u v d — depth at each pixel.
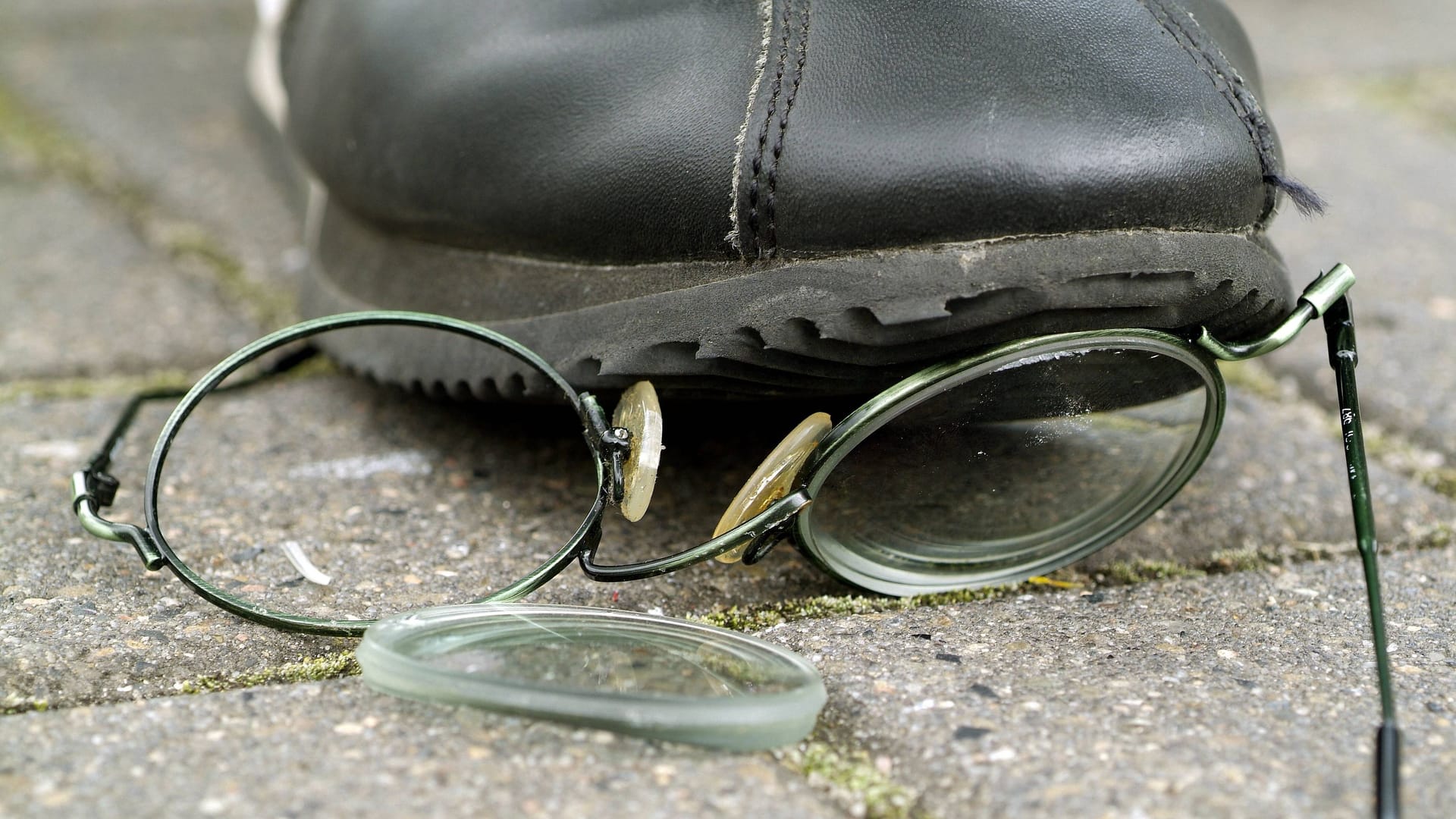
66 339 0.59
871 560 0.51
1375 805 0.48
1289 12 1.09
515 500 0.54
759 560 0.51
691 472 0.55
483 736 0.49
